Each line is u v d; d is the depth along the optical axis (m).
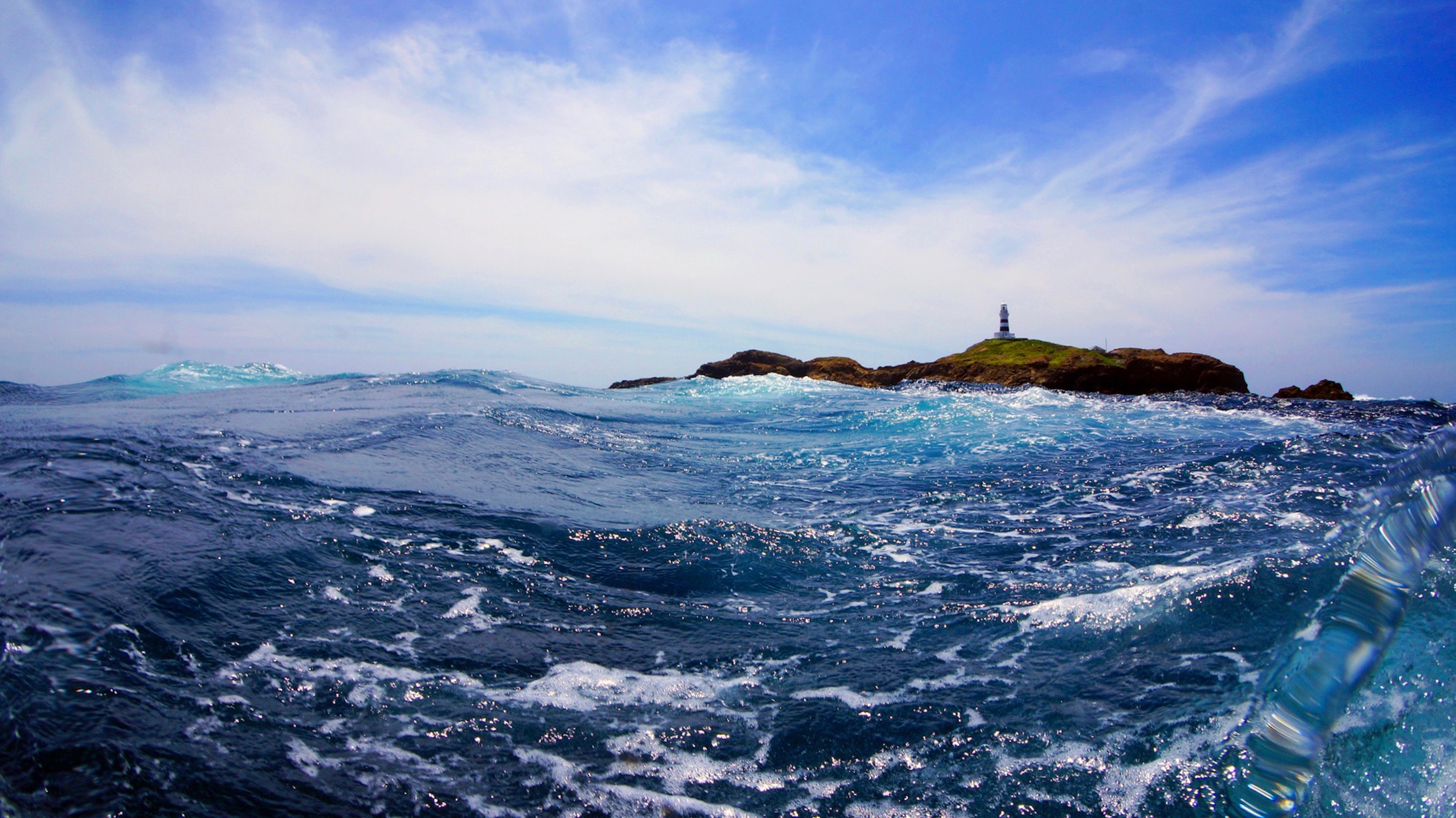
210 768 3.00
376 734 3.36
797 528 6.88
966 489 8.67
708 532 6.47
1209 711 3.42
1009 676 3.95
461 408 13.67
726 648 4.38
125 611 4.18
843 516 7.45
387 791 2.96
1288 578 4.56
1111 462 10.09
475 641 4.34
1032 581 5.37
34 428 9.17
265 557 5.22
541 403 16.52
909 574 5.68
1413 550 4.65
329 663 3.97
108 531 5.34
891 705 3.69
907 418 15.59
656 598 5.11
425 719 3.51
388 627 4.44
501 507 7.05
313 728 3.37
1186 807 2.83
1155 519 6.94
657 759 3.26
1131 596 4.78
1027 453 11.04
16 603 4.10
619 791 3.03
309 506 6.50
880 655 4.26
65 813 2.67
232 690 3.61
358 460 8.56
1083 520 7.10
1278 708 3.36
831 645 4.41
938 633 4.55
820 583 5.49
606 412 16.14
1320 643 3.81
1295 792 2.85
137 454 7.69
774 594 5.26
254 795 2.87
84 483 6.44
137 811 2.72
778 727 3.51
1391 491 5.87
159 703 3.42
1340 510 6.70
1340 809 2.76
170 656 3.84
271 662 3.93
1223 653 3.91
